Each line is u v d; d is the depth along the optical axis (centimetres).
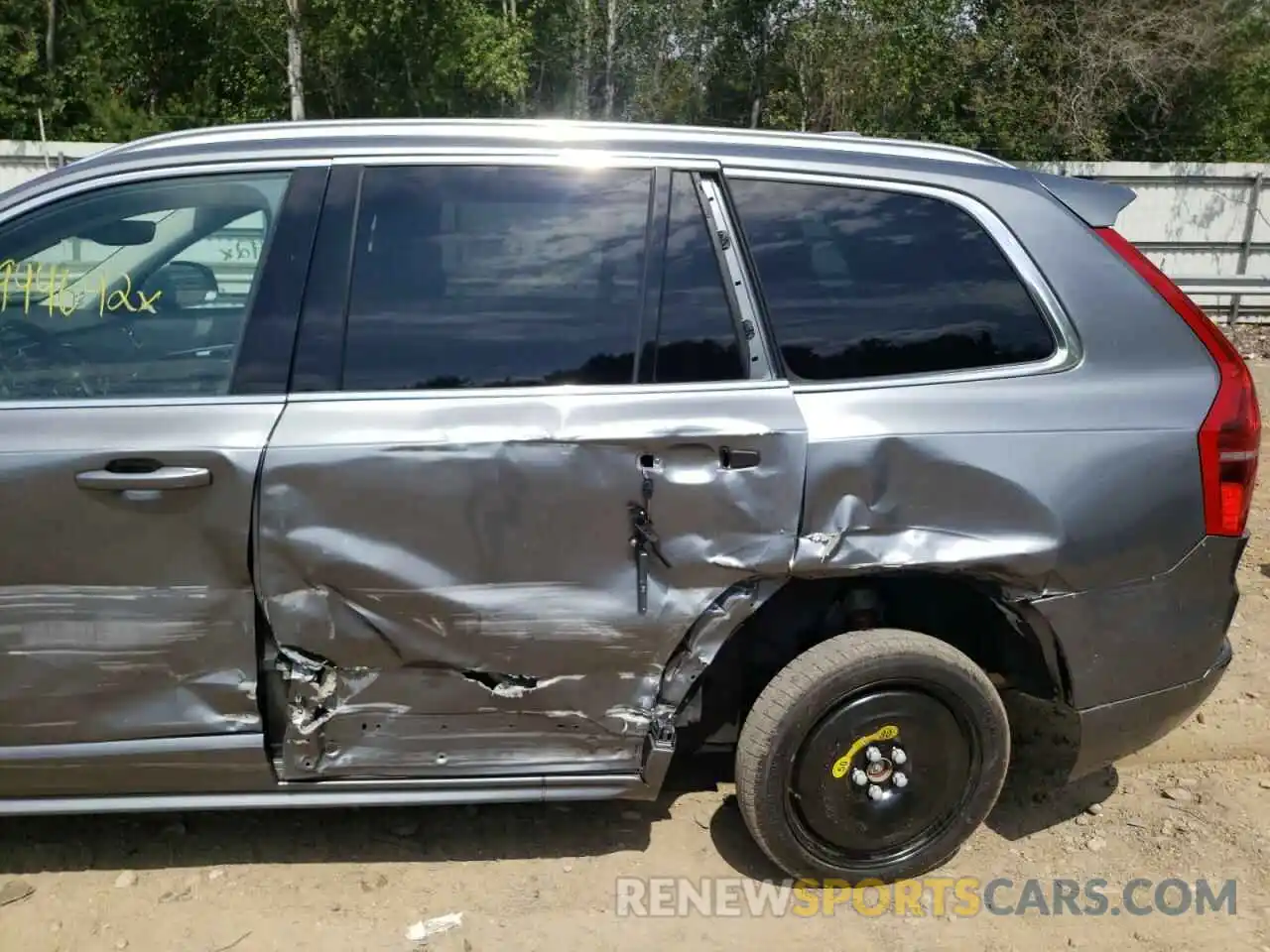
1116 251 304
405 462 270
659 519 277
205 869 315
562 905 305
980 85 2328
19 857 318
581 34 2647
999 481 283
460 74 2112
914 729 300
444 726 286
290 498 268
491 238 285
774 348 287
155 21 2234
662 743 288
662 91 2825
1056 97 2295
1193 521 296
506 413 275
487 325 281
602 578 279
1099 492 288
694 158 292
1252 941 298
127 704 275
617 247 287
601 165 289
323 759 284
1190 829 348
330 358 276
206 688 276
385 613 275
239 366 276
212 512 268
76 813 312
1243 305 1440
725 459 278
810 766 296
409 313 280
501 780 289
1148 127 2392
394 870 318
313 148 287
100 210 285
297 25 1972
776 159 296
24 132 2447
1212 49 2231
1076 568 288
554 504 274
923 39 2391
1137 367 296
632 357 283
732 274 288
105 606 270
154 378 277
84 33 2500
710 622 285
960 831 312
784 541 279
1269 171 1725
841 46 2577
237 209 286
